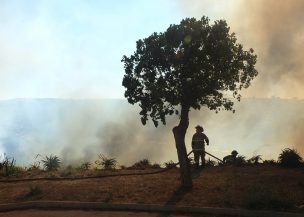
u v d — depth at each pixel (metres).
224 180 15.15
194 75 13.19
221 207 11.91
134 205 12.69
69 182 16.52
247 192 13.11
